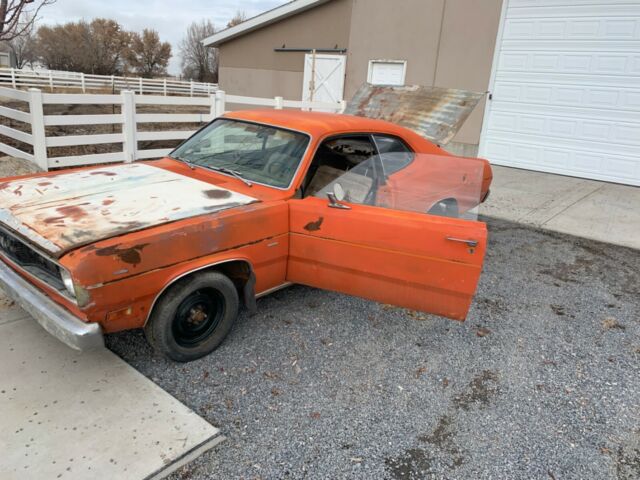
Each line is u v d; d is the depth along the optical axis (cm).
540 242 585
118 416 251
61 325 246
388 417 270
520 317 397
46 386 269
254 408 270
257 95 1447
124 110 689
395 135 424
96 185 328
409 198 369
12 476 210
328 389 290
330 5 1223
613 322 396
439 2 1048
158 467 222
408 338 354
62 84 2755
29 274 271
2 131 696
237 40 1447
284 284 354
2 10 575
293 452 240
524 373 321
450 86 1073
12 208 285
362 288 324
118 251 244
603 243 592
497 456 247
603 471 243
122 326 265
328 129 365
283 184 339
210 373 297
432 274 300
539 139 980
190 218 282
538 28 938
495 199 771
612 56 872
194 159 394
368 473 231
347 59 1225
